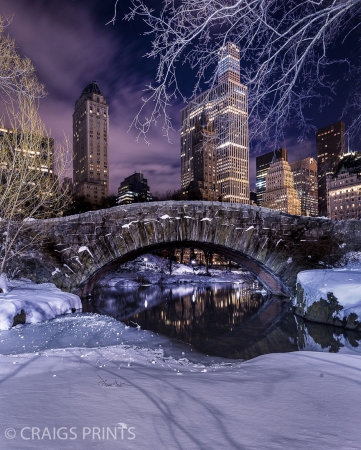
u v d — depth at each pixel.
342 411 4.96
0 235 26.02
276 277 33.09
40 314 18.55
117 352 10.77
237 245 30.81
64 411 4.66
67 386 5.98
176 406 5.09
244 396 5.73
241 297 43.16
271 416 4.75
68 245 28.75
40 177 21.17
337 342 17.39
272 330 20.94
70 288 28.27
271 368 8.51
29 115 19.98
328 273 24.77
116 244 29.44
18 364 8.12
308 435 4.07
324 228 31.23
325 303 22.25
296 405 5.24
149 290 55.62
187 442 3.82
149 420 4.46
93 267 28.98
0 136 19.84
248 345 16.86
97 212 29.59
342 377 7.10
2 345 12.78
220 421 4.52
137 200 102.50
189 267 93.25
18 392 5.53
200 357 13.45
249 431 4.19
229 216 30.92
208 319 25.67
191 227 30.36
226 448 3.68
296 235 31.22
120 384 6.20
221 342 17.52
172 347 14.61
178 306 34.00
